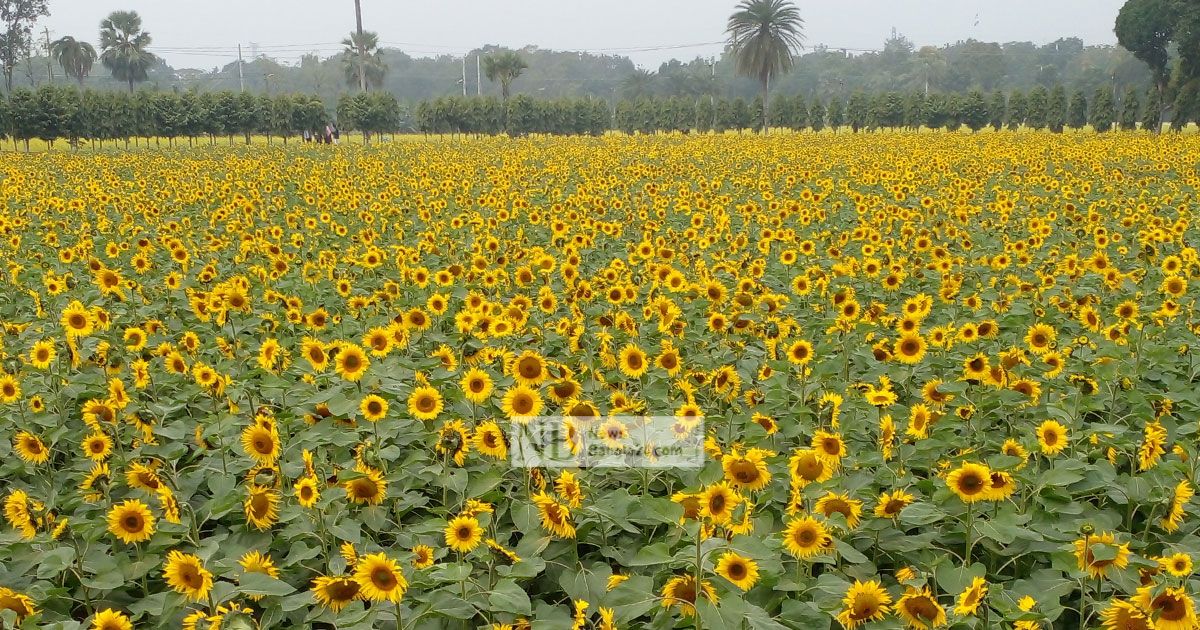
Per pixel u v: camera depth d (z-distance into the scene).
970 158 31.19
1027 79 144.12
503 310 8.35
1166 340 8.41
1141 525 5.20
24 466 5.96
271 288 10.79
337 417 6.16
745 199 21.33
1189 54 58.84
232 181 24.66
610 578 4.35
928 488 5.26
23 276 11.55
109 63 111.12
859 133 67.25
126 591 4.81
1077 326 8.91
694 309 9.43
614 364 7.22
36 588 4.42
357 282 11.51
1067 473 4.90
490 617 4.29
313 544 4.98
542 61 184.50
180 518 4.84
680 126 74.94
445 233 15.15
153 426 6.10
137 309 9.76
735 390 6.59
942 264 10.52
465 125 68.56
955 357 7.79
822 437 4.84
